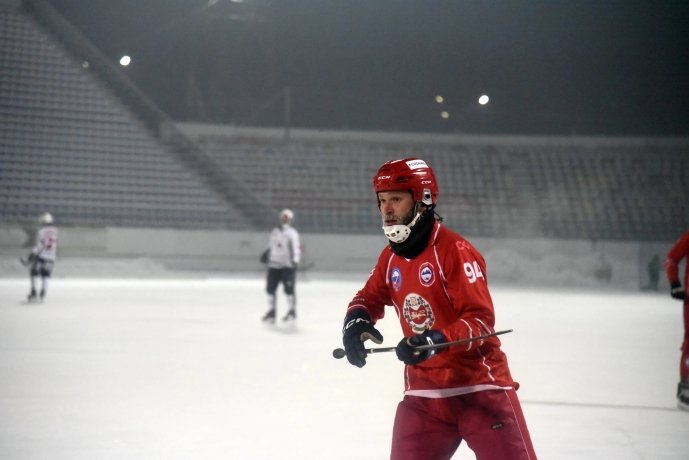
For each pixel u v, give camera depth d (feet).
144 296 82.17
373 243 141.28
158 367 36.42
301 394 30.48
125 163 141.38
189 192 140.97
